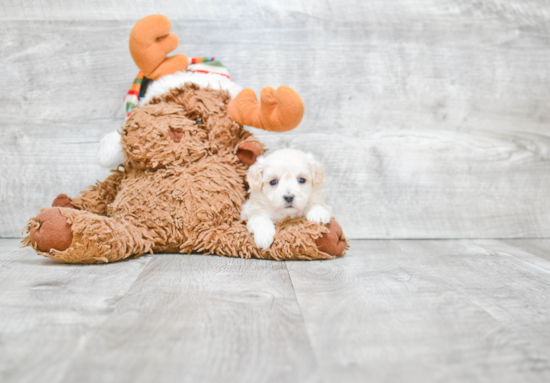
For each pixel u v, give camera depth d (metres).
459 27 2.10
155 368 0.74
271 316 0.99
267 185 1.59
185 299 1.09
